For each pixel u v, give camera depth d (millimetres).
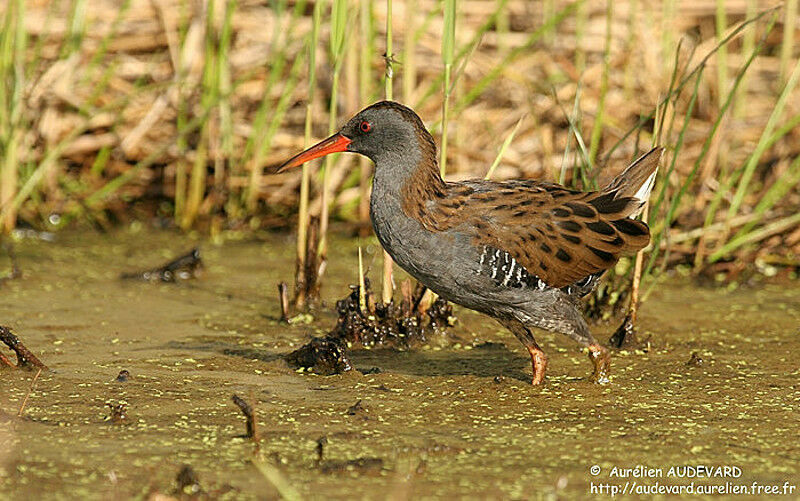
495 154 15664
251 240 15164
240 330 11359
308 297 12352
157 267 13523
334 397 9312
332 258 14320
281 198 15836
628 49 16016
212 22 14742
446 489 7418
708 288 13219
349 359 10391
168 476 7574
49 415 8727
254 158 15336
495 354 10688
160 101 15945
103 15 16391
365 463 7773
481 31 12258
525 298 9406
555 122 15984
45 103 15531
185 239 15070
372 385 9664
